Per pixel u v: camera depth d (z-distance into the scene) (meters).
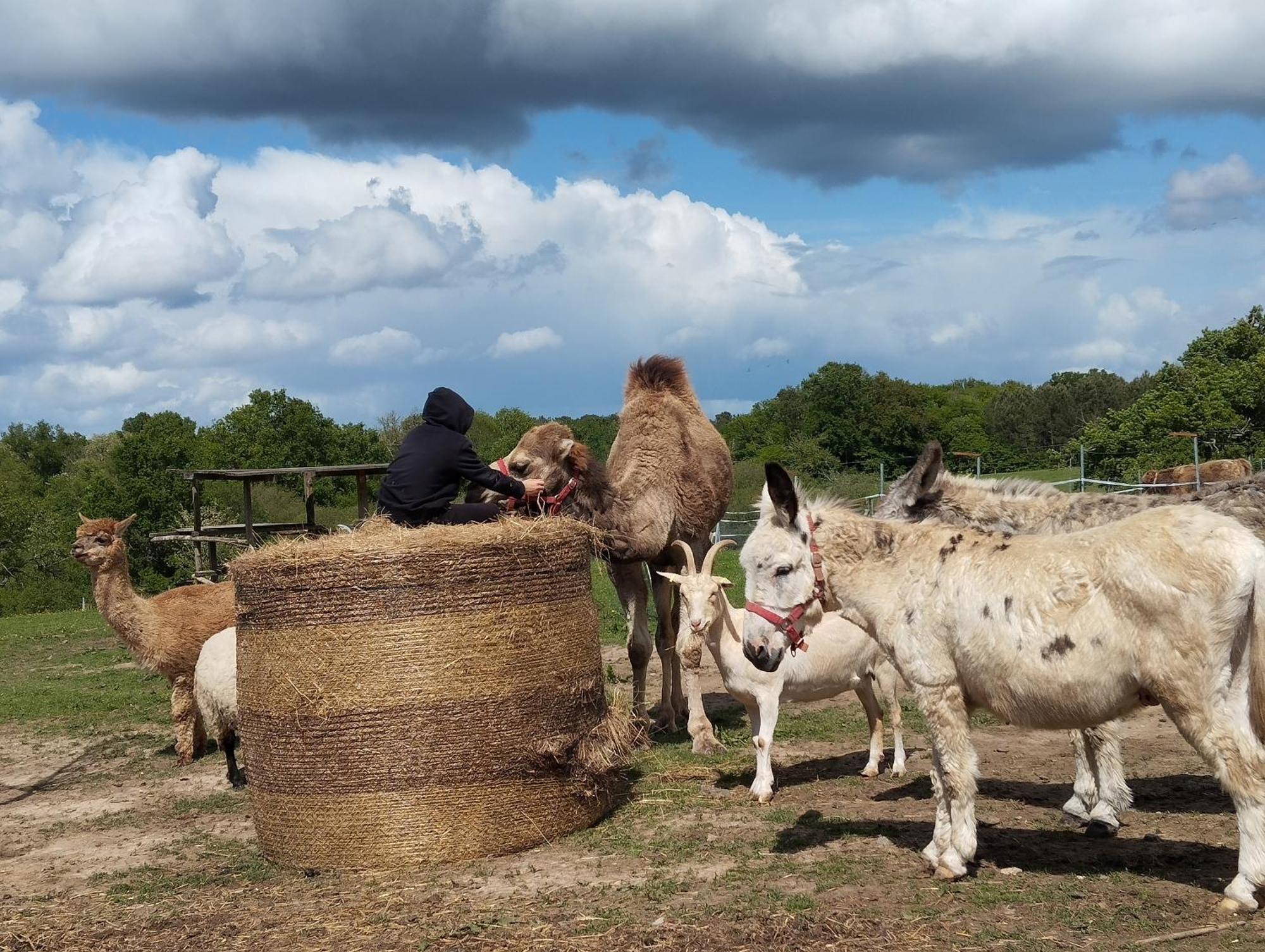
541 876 5.67
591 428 53.75
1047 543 5.04
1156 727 8.73
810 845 5.91
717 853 5.86
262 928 5.12
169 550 45.16
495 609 6.09
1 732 11.11
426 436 7.27
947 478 6.88
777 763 8.05
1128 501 6.33
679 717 9.95
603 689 6.90
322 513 43.22
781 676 7.06
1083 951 4.23
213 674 8.09
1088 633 4.77
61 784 8.87
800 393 64.69
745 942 4.50
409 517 7.15
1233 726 4.53
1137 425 46.91
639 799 7.16
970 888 5.04
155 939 5.05
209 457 49.59
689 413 10.36
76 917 5.46
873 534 5.52
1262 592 4.49
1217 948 4.18
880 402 61.50
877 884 5.17
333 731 5.98
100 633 19.86
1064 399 70.00
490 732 6.06
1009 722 5.14
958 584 5.16
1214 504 6.07
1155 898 4.80
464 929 4.89
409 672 5.94
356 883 5.78
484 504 7.72
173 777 8.85
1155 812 6.36
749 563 5.65
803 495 5.88
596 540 7.55
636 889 5.31
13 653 17.78
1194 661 4.52
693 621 6.95
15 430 116.69
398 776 5.95
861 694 7.48
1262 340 50.84
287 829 6.13
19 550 56.25
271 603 6.11
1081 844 5.77
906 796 6.92
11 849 7.02
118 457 47.28
